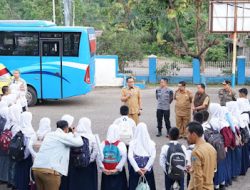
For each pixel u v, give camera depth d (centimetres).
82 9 5094
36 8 4838
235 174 1025
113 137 827
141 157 802
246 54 4469
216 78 2950
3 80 1948
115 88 2681
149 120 1728
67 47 1978
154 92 2523
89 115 1830
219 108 918
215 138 870
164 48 3219
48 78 1994
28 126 877
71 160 821
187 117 1379
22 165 887
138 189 802
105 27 3186
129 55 3034
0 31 1970
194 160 645
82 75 1989
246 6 2428
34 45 1978
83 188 843
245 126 1022
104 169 817
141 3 2852
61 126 813
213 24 2466
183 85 1385
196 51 3017
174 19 2873
